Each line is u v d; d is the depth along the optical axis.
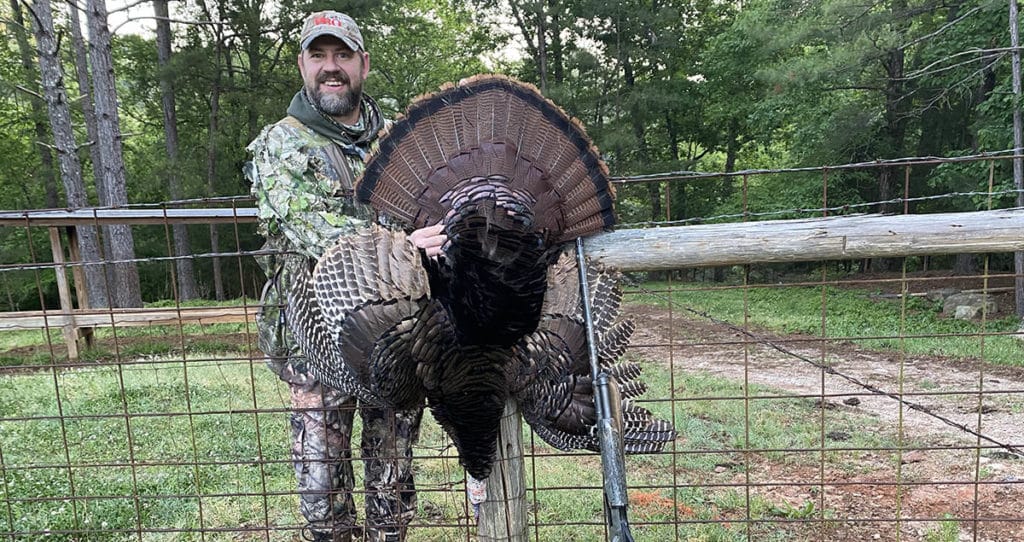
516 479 3.05
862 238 2.79
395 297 2.70
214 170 23.09
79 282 10.44
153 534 4.34
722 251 2.90
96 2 16.42
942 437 6.02
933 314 14.31
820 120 18.73
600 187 2.99
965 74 15.20
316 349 2.98
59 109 17.03
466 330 2.56
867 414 6.75
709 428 6.23
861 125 17.39
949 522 4.26
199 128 25.80
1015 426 6.37
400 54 30.31
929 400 7.37
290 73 22.33
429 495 4.91
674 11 24.67
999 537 4.12
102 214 7.23
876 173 19.58
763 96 23.38
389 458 3.18
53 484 5.07
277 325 3.46
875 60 16.02
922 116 18.95
